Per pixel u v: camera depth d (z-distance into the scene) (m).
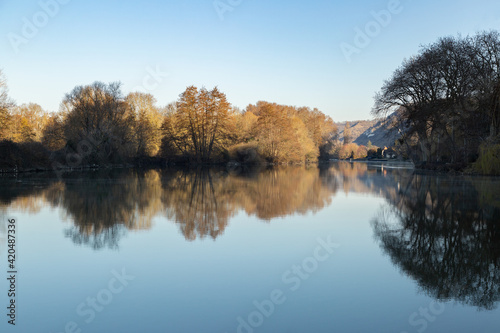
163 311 6.50
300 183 32.22
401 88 48.09
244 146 78.19
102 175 40.69
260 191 25.22
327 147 114.75
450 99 41.50
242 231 12.70
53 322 6.10
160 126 79.25
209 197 21.67
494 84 37.31
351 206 18.59
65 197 21.14
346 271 8.66
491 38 39.62
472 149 41.38
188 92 71.94
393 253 10.19
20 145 44.53
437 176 38.38
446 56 41.44
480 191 23.86
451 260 9.54
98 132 55.75
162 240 11.35
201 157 73.31
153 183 30.97
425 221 14.59
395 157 134.12
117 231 12.56
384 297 7.17
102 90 57.06
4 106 42.16
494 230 12.98
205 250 10.33
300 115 114.19
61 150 51.97
